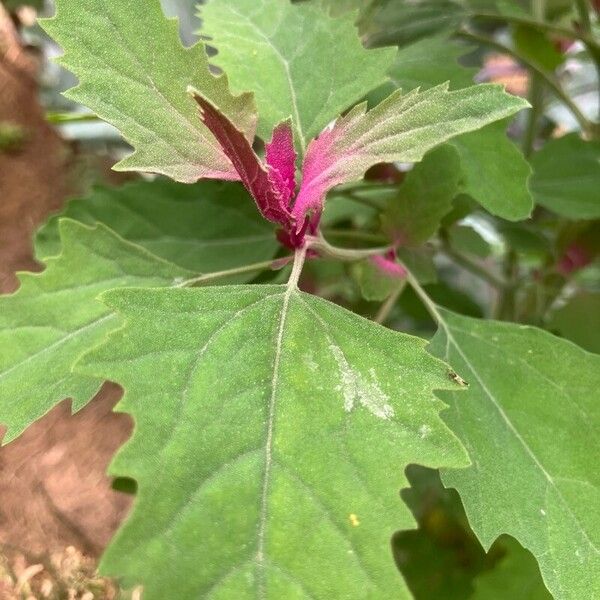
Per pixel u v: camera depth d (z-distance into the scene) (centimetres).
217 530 9
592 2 25
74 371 10
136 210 21
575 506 13
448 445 10
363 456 10
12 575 18
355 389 10
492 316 28
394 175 23
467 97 12
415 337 11
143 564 9
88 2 13
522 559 17
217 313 11
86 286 15
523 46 26
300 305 12
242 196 21
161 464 9
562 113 39
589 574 12
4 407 14
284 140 13
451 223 20
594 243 24
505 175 17
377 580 9
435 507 24
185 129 13
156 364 10
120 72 13
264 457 10
